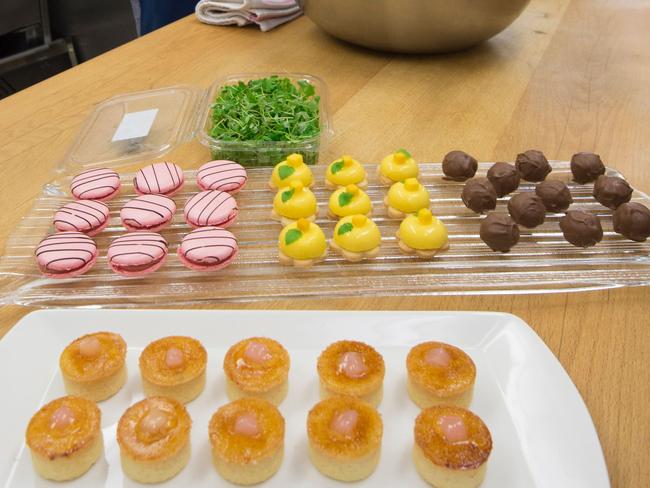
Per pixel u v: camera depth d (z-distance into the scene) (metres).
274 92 0.66
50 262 0.46
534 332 0.40
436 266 0.49
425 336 0.41
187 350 0.39
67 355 0.38
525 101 0.73
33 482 0.33
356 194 0.53
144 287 0.46
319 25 0.83
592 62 0.84
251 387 0.37
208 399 0.38
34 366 0.39
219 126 0.62
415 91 0.75
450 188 0.58
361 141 0.65
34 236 0.51
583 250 0.51
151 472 0.33
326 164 0.61
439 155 0.63
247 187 0.58
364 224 0.49
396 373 0.39
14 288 0.46
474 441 0.34
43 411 0.35
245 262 0.49
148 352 0.38
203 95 0.71
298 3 0.81
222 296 0.45
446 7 0.73
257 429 0.34
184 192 0.57
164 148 0.61
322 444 0.34
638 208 0.51
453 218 0.54
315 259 0.49
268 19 0.89
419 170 0.60
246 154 0.60
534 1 1.05
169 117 0.66
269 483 0.34
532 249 0.51
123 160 0.60
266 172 0.60
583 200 0.57
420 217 0.50
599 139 0.66
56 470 0.33
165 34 0.88
